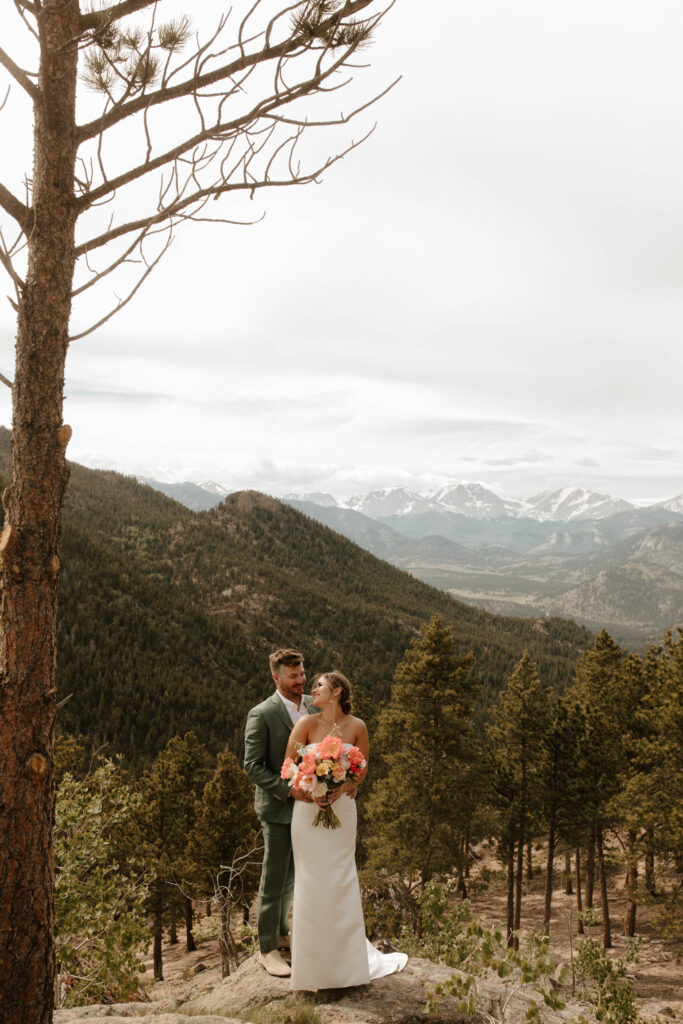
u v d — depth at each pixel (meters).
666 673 27.86
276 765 5.00
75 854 9.88
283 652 5.15
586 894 32.22
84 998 9.14
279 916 5.09
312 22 3.71
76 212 3.63
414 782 24.91
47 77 3.48
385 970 4.94
